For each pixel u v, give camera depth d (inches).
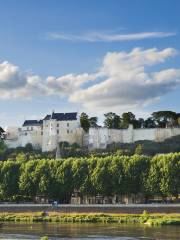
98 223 6604.3
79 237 5167.3
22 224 6624.0
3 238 5157.5
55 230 5821.9
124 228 5895.7
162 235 5187.0
